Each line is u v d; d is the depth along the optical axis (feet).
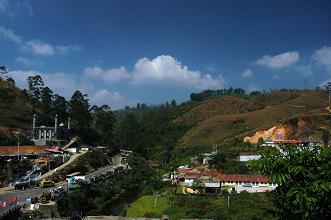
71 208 222.48
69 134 465.06
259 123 529.45
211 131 536.42
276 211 41.75
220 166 294.66
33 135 415.85
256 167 40.22
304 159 39.24
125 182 332.19
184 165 352.08
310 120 438.40
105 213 240.32
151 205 235.61
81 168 357.61
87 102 497.46
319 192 36.91
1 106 439.22
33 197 230.48
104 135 523.70
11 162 303.27
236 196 222.28
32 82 509.35
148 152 551.18
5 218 169.58
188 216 193.26
